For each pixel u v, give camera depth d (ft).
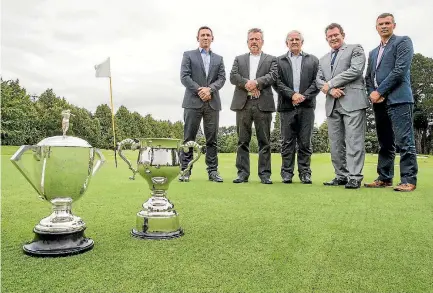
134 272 5.09
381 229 7.81
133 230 7.20
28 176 6.19
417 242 6.81
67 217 6.16
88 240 6.33
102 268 5.24
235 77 17.37
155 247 6.32
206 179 18.51
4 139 140.87
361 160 15.34
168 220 7.04
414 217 9.09
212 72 18.30
